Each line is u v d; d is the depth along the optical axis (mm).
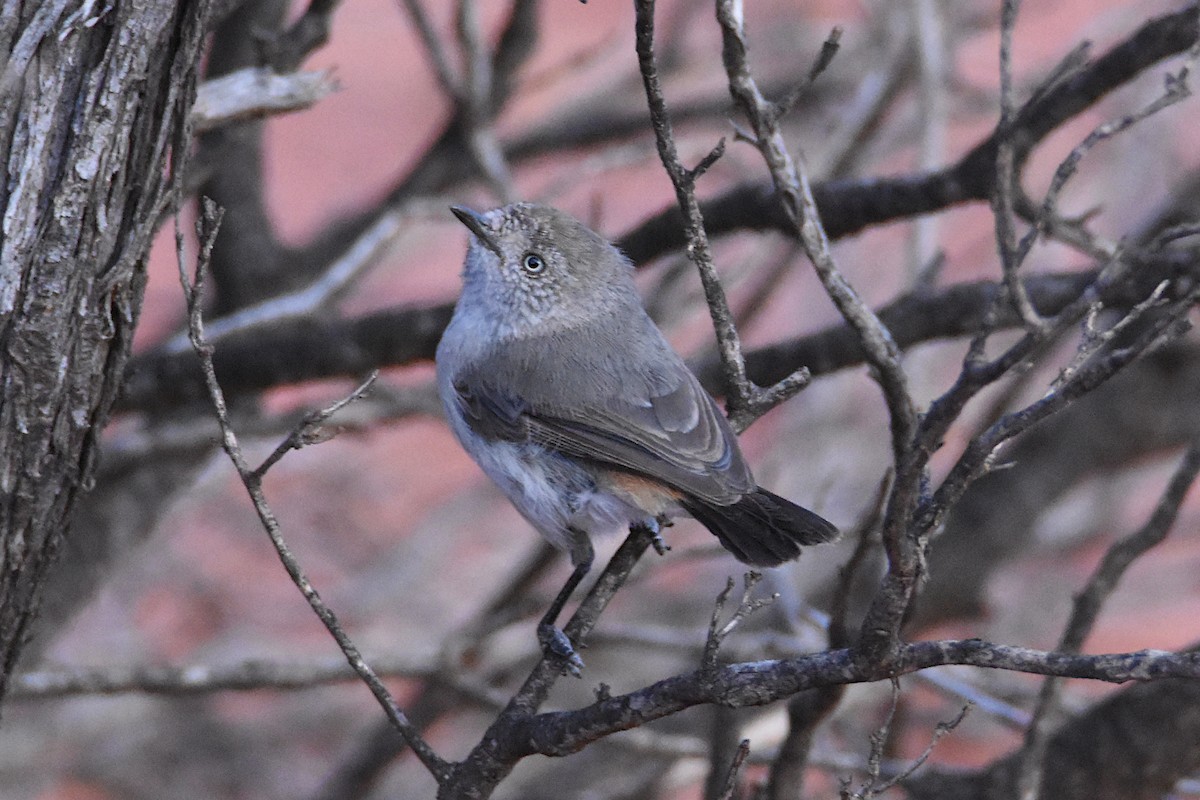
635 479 7867
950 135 19859
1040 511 12984
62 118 5426
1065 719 9188
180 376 9914
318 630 17172
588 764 14016
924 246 12539
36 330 5555
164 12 5457
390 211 12461
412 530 18047
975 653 4801
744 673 5242
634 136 15344
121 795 15500
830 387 15914
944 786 8273
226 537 18000
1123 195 16203
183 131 5672
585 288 8531
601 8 22812
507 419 8195
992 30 17406
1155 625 17484
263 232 11758
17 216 5441
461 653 10617
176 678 9820
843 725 11773
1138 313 5078
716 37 16859
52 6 5355
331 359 9820
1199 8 6285
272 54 7430
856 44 16516
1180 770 7730
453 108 12492
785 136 16141
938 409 4910
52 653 12711
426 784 15555
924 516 5094
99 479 10922
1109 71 8289
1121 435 13156
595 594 6797
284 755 16375
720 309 6727
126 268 5582
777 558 7270
